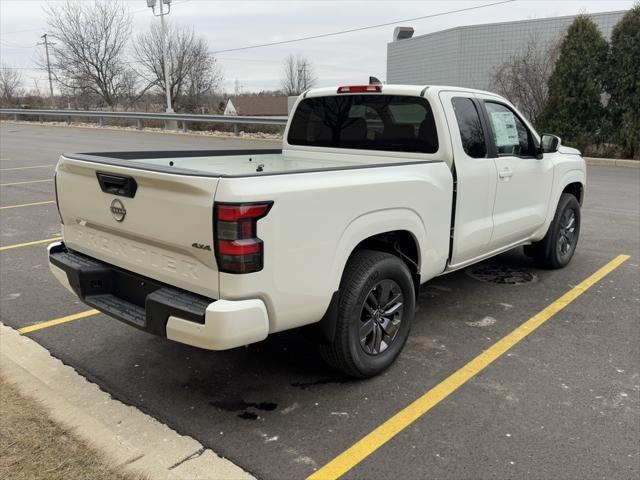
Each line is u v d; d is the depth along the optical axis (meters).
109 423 3.22
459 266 4.61
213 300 2.95
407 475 2.79
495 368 3.89
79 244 3.78
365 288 3.48
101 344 4.25
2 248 6.85
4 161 15.56
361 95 4.70
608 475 2.79
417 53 30.81
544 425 3.21
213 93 57.97
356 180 3.36
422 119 4.32
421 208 3.89
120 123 29.58
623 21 15.41
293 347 4.24
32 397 3.40
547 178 5.54
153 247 3.18
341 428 3.19
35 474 2.70
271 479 2.76
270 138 22.28
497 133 4.84
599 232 7.86
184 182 2.84
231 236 2.75
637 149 15.86
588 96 16.14
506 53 25.75
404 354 4.11
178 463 2.87
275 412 3.36
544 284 5.66
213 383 3.70
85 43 53.84
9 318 4.70
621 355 4.09
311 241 3.09
